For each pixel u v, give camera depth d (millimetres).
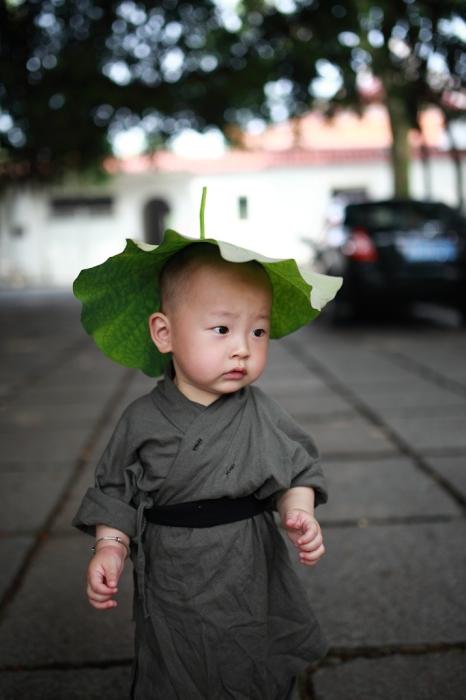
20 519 3025
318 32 8352
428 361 6863
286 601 1540
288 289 1540
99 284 1478
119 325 1567
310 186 25609
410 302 8883
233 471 1420
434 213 9055
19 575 2502
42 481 3541
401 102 6945
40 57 9055
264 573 1491
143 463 1453
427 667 1911
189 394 1474
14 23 8469
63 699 1825
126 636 2104
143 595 1437
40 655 2012
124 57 9539
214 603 1437
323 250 9805
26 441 4320
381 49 6367
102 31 9016
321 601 2258
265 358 1463
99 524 1448
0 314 13297
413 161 24438
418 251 8594
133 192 26172
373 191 25547
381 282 8625
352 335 8984
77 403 5418
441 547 2643
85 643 2070
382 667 1916
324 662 1942
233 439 1434
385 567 2486
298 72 9680
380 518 2938
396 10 5477
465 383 5758
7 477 3619
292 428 1535
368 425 4492
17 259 26344
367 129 29172
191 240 1318
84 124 9930
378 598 2268
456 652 1975
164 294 1459
